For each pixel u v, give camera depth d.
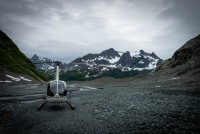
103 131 11.41
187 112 14.36
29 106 20.02
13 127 12.89
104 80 72.62
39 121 14.15
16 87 51.81
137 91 31.11
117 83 59.03
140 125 12.12
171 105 17.20
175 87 31.69
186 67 48.94
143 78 57.66
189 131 10.45
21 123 13.77
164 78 47.19
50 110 17.55
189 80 36.38
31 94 33.09
